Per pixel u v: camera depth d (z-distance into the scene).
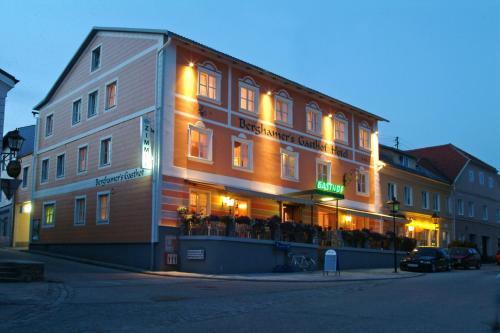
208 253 22.61
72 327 9.23
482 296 14.85
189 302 12.74
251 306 12.19
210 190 25.67
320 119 33.19
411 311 11.77
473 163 52.34
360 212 33.31
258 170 28.41
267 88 29.66
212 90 26.64
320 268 27.70
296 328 9.42
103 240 26.23
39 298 12.72
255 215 27.91
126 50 26.95
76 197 28.86
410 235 40.53
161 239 23.28
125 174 25.62
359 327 9.62
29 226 34.09
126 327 9.32
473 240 50.97
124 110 26.39
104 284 16.61
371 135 37.69
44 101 33.31
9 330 8.91
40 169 32.84
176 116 24.61
